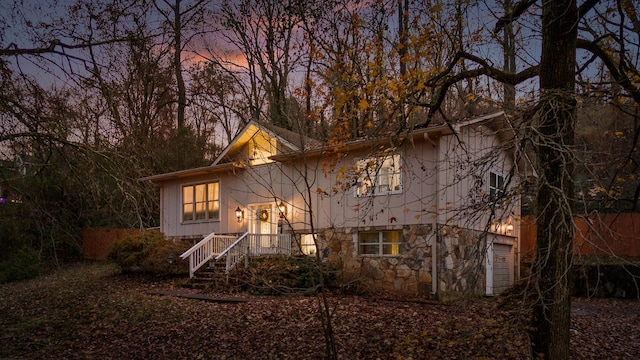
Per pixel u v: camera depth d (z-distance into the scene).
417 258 13.83
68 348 9.63
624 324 9.89
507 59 9.19
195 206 20.56
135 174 9.18
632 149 6.70
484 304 10.80
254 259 15.73
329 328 7.05
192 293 14.07
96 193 8.91
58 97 8.71
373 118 9.11
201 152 26.77
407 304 12.09
